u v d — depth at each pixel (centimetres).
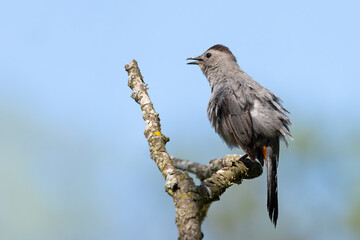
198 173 1010
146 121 718
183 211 541
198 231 520
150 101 748
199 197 567
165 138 685
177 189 574
